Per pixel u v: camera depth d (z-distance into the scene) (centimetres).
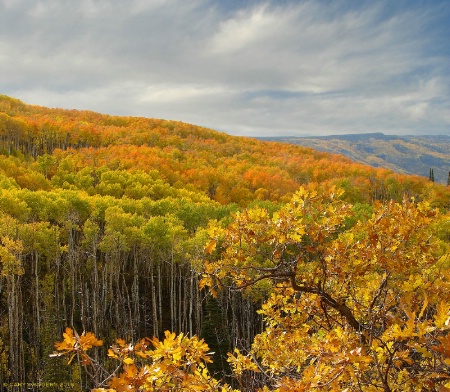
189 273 3191
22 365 2392
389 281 450
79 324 2975
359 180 7462
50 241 2811
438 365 302
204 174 6969
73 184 5078
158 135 10881
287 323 534
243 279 467
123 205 3719
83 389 2120
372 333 392
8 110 10844
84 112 13838
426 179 7838
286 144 14412
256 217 438
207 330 2684
